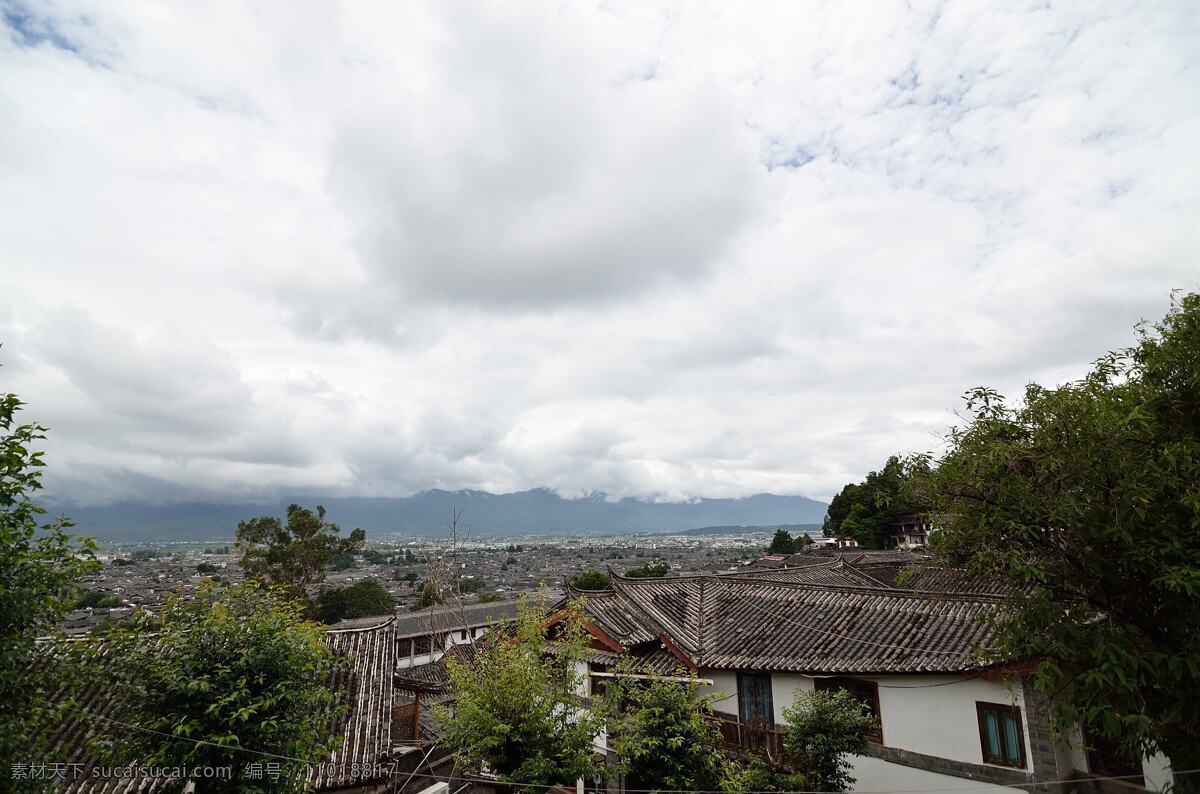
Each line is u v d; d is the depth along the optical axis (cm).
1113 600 905
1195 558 812
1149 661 849
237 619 1080
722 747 1703
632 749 1183
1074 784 1316
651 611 2130
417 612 5378
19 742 748
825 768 1348
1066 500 870
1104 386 989
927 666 1495
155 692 976
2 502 758
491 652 1406
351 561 10625
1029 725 1345
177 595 1104
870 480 7744
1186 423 919
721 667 1808
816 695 1480
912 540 7056
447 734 1334
